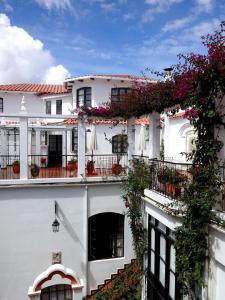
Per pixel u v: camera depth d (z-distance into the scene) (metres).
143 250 10.87
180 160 15.72
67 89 22.94
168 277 9.00
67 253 12.41
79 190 12.52
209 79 6.16
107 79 20.25
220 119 6.48
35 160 19.64
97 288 12.78
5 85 25.41
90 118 12.78
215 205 6.62
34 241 12.01
